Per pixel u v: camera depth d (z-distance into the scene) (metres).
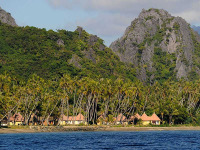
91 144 156.88
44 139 178.38
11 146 145.75
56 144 155.25
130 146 150.50
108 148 143.12
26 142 161.62
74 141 169.38
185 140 179.62
